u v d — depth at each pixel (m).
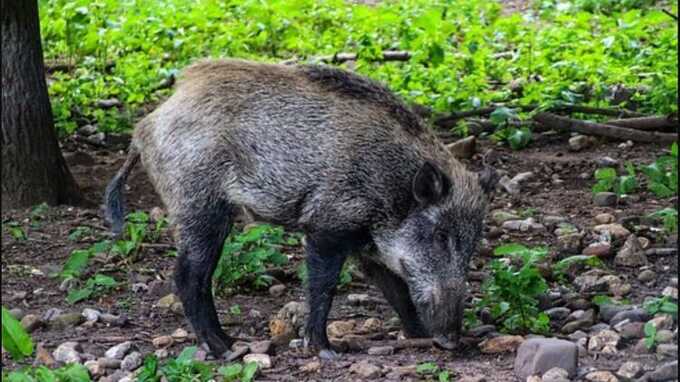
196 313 10.00
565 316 10.66
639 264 12.15
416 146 9.86
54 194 14.75
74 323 10.70
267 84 9.93
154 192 15.63
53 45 22.25
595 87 18.75
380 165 9.70
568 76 19.53
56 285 11.98
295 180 9.77
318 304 9.77
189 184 9.94
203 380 8.80
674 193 14.74
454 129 17.78
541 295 10.98
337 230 9.77
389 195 9.73
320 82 9.95
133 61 20.81
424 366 9.00
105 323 10.80
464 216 9.69
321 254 9.83
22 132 14.50
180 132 9.97
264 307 11.34
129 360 9.41
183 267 10.04
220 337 10.06
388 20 23.38
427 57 19.52
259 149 9.81
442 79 18.86
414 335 10.21
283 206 9.86
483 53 20.48
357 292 11.84
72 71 21.53
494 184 9.98
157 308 11.27
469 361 9.46
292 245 13.27
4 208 14.54
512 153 17.27
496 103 18.52
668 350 9.24
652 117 17.47
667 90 17.78
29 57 14.52
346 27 23.67
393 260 9.82
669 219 13.24
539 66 20.11
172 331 10.62
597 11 26.23
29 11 14.41
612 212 14.29
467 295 11.34
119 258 12.74
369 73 19.34
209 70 10.16
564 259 12.04
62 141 17.95
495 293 10.45
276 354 9.80
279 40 23.00
